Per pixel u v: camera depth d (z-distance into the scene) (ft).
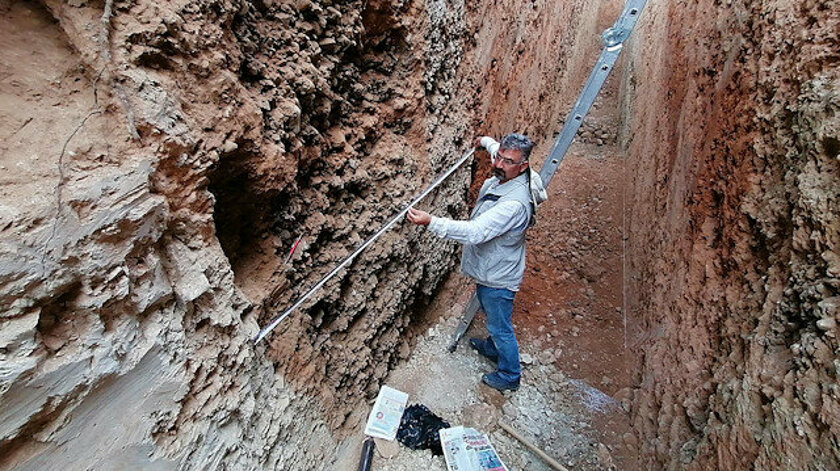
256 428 3.83
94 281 2.25
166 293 2.76
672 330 6.38
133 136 2.46
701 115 7.03
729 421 3.98
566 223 13.15
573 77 22.26
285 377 4.41
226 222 3.95
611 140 19.27
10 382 1.88
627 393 7.21
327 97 4.68
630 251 10.89
